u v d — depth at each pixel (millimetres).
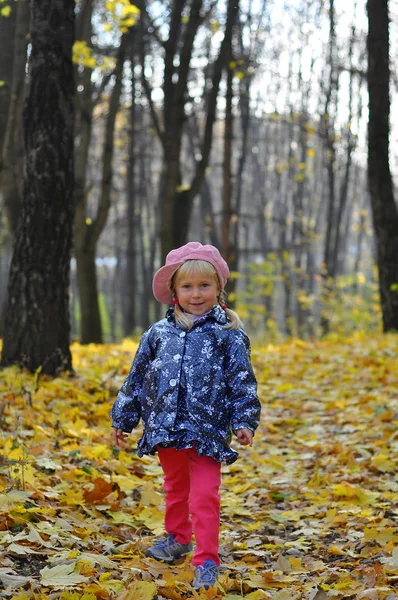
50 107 7246
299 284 32938
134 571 3199
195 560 3145
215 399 3215
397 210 13836
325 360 9930
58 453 4828
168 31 15125
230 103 16125
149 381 3316
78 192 14047
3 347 7410
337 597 3037
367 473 5133
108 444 5391
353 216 47875
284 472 5359
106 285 50625
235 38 21906
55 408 6062
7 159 12195
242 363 3258
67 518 3771
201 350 3273
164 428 3174
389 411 6578
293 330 29203
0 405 5730
